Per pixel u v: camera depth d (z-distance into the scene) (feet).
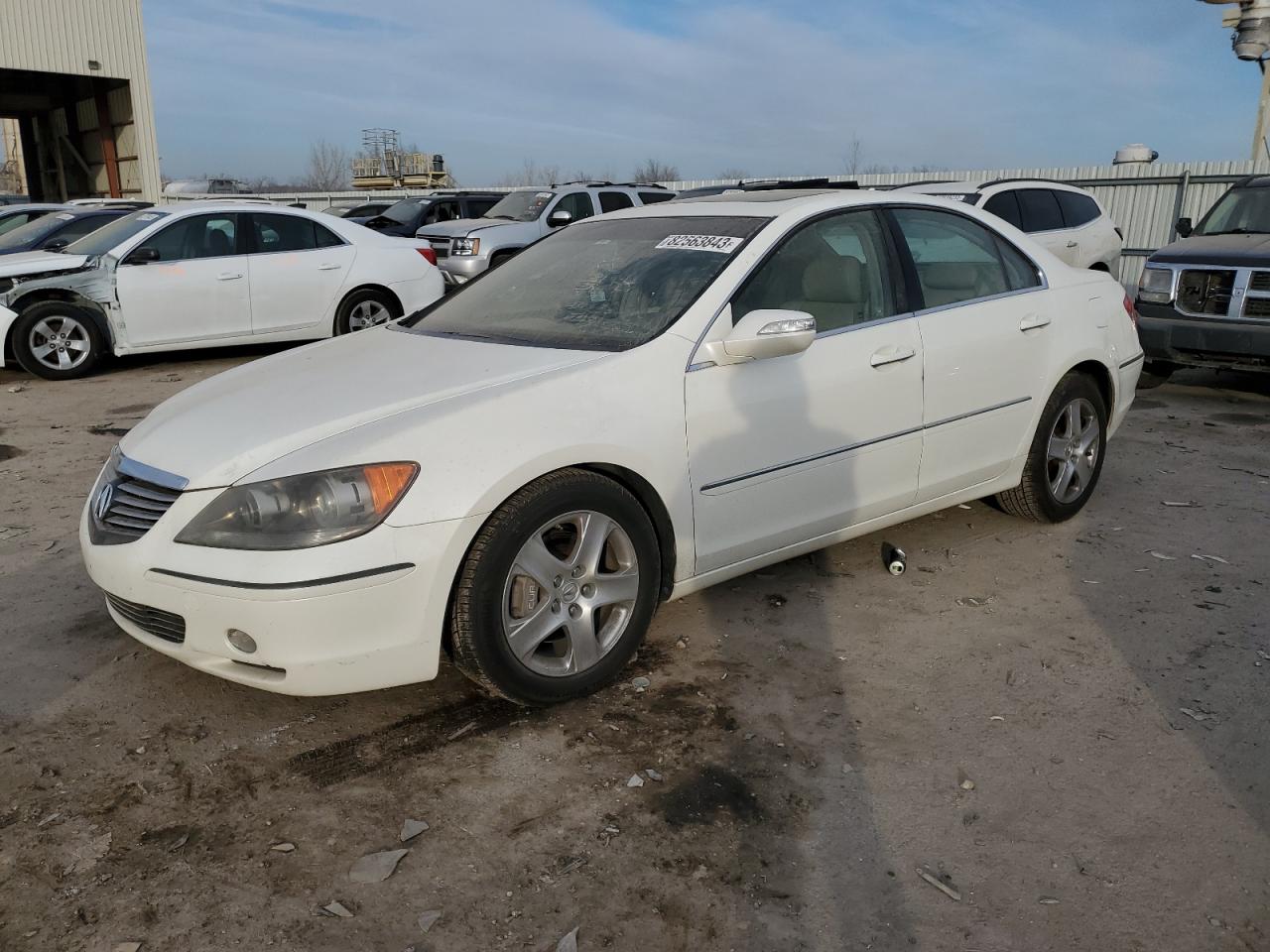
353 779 9.61
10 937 7.63
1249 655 11.93
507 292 13.88
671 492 11.21
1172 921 7.71
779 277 12.45
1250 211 29.37
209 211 32.17
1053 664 11.76
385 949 7.52
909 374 13.28
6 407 26.84
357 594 9.30
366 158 152.15
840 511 12.98
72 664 11.85
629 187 51.72
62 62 73.72
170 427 10.76
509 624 10.21
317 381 11.34
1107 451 21.38
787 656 12.01
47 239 37.01
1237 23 52.54
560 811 9.11
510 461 9.85
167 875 8.31
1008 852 8.51
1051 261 15.97
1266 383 29.84
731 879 8.23
